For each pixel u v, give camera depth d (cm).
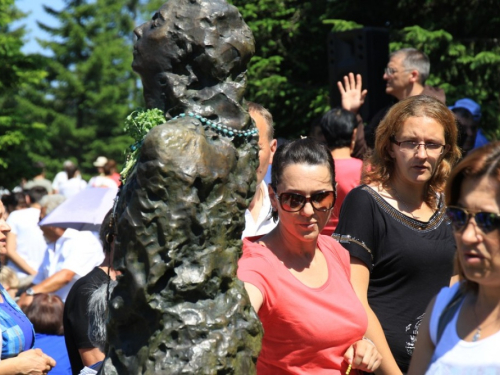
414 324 421
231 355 271
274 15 2158
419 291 423
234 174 285
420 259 421
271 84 2050
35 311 590
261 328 285
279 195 367
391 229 426
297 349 359
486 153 269
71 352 463
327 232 571
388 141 439
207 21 291
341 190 579
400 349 420
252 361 279
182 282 269
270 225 521
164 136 271
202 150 274
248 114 296
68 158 5597
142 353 271
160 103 296
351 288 383
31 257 1122
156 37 293
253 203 517
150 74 297
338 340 362
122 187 294
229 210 280
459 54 1917
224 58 291
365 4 2072
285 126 2117
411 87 760
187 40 290
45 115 5553
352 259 419
